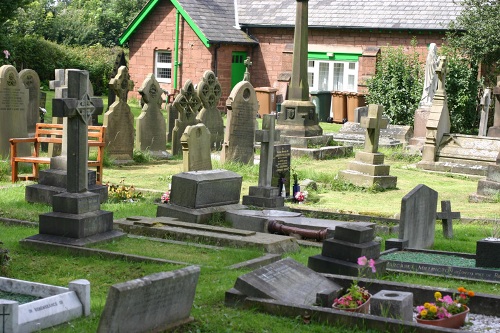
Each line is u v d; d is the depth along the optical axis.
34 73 25.05
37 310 8.41
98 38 58.62
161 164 25.47
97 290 10.43
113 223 14.33
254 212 15.82
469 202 20.61
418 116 29.38
